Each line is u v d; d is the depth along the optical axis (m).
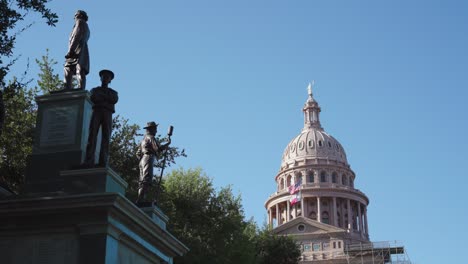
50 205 14.33
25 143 28.33
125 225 15.11
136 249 15.96
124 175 38.28
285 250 76.88
